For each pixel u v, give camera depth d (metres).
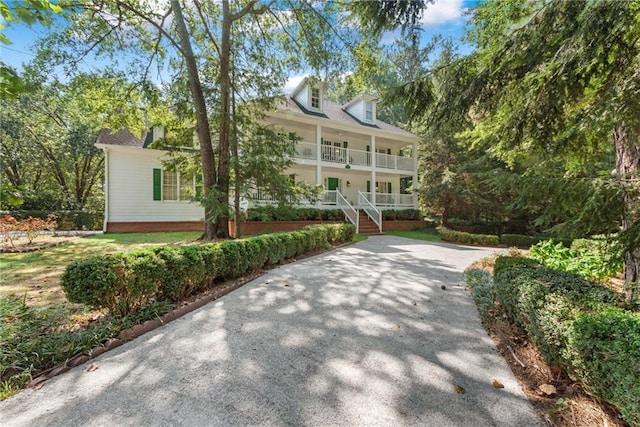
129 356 2.61
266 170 8.67
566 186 2.95
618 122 2.74
